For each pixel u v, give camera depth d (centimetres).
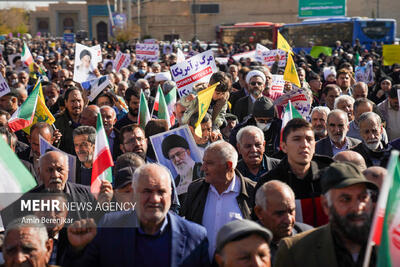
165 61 1736
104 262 359
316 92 1094
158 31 6756
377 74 1473
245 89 958
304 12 5325
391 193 304
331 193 322
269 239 318
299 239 341
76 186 441
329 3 5184
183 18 6694
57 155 426
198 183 464
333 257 325
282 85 966
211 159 443
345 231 316
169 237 364
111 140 680
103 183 403
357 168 329
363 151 584
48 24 10256
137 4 6725
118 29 5094
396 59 1470
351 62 1986
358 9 6091
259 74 839
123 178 407
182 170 515
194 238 368
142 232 363
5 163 349
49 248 342
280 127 652
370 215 319
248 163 521
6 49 2406
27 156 643
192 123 621
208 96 583
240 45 3534
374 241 316
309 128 443
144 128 689
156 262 358
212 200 453
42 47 3706
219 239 322
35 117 718
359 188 319
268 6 6438
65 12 9294
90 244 361
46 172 421
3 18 7675
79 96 730
